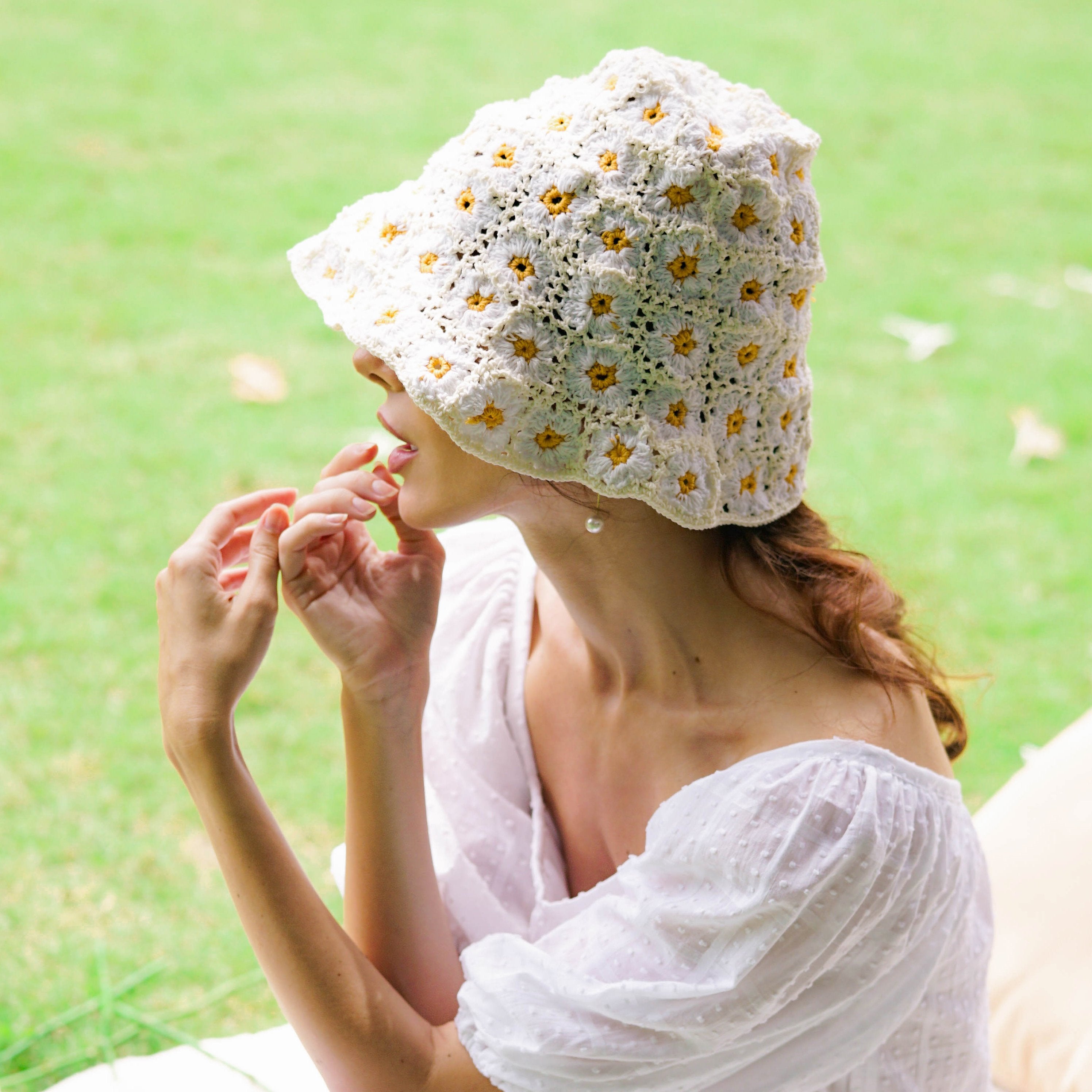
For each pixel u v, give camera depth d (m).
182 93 7.39
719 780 1.30
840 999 1.31
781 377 1.38
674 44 8.84
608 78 1.30
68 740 3.19
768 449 1.40
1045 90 8.60
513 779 1.68
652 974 1.32
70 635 3.53
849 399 5.02
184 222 5.99
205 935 2.70
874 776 1.27
